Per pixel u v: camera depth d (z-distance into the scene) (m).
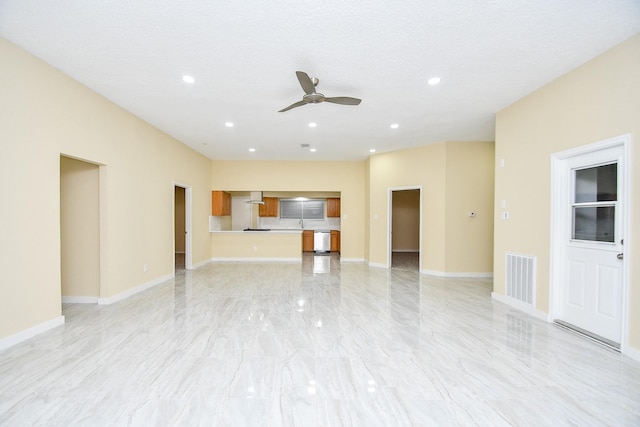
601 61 2.68
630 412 1.77
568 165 3.13
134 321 3.23
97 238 3.82
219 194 7.66
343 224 7.76
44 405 1.80
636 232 2.40
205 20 2.23
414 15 2.17
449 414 1.75
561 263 3.20
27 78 2.68
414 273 6.12
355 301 4.07
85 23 2.27
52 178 2.95
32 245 2.76
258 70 3.00
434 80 3.21
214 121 4.59
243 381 2.07
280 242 7.73
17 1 2.02
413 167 6.25
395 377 2.14
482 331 3.00
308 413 1.75
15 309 2.62
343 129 4.99
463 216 5.72
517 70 3.00
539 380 2.11
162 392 1.94
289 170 7.71
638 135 2.39
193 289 4.71
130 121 4.22
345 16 2.18
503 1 2.03
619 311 2.61
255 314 3.50
